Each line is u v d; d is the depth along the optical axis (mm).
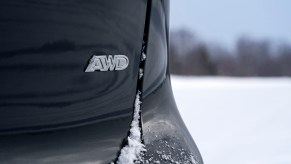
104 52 696
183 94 8578
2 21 574
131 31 750
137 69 782
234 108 7211
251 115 6578
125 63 746
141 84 792
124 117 765
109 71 716
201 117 6000
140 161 762
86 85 681
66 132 669
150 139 803
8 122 606
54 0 617
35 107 625
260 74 33469
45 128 644
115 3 707
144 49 789
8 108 602
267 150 4383
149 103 826
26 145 626
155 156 788
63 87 650
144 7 774
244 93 9812
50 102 640
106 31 696
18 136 619
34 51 607
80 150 687
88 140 699
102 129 722
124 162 743
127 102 768
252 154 4191
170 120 882
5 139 608
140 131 788
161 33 854
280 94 9969
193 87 10125
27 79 609
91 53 675
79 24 651
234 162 3891
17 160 616
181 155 842
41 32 609
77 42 653
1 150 605
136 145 770
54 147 655
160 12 834
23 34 593
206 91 9477
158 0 820
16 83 601
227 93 9516
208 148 4293
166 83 920
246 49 33281
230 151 4242
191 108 6754
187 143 894
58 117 655
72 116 673
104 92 715
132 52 760
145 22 783
